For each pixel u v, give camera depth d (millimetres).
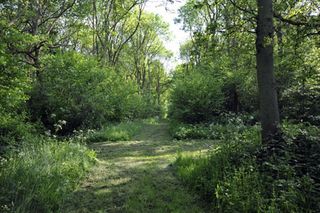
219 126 15109
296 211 4395
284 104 12992
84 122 15664
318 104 11750
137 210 5348
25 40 9531
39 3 17234
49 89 14648
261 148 6504
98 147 12336
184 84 18500
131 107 27234
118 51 32875
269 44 6855
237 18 8281
